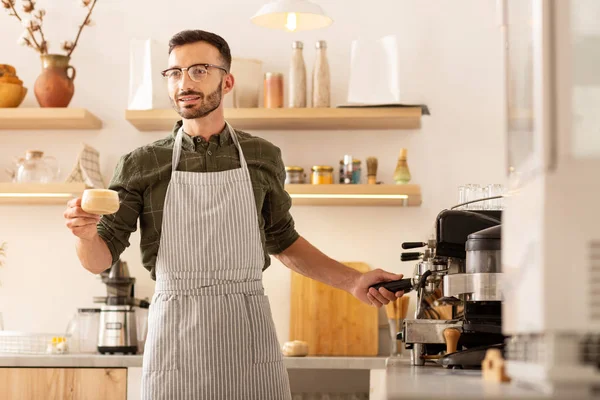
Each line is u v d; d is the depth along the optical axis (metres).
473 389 1.05
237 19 3.90
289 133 3.83
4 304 3.83
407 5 3.86
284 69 3.88
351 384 3.70
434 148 3.79
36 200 3.75
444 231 2.08
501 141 3.78
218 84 2.36
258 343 2.28
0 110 3.59
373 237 3.80
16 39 3.95
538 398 0.90
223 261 2.30
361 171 3.77
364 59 3.51
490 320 1.91
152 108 3.54
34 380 3.21
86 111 3.61
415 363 2.03
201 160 2.36
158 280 2.32
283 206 2.53
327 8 3.88
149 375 2.21
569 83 0.96
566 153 0.95
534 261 0.98
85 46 3.91
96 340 3.53
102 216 2.31
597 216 0.94
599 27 0.96
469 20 3.83
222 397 2.21
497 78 3.80
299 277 3.79
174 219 2.31
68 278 3.84
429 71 3.82
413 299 3.78
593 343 0.93
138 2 3.93
